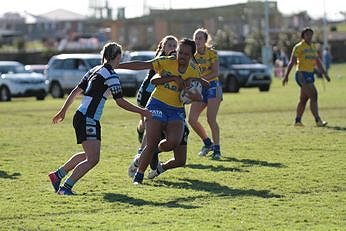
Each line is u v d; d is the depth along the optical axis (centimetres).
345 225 2191
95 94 2688
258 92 9612
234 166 3306
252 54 16612
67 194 2692
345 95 8156
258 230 2131
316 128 4847
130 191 2747
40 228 2184
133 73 9200
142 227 2172
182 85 2852
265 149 3856
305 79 4922
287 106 6862
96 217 2317
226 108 6750
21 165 3419
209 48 3625
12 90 9006
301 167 3234
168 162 3000
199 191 2738
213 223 2219
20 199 2611
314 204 2483
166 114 2880
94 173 3147
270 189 2758
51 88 9619
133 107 2717
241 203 2516
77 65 9425
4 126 5369
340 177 2978
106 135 4662
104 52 2706
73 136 4641
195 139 4353
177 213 2359
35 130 5047
